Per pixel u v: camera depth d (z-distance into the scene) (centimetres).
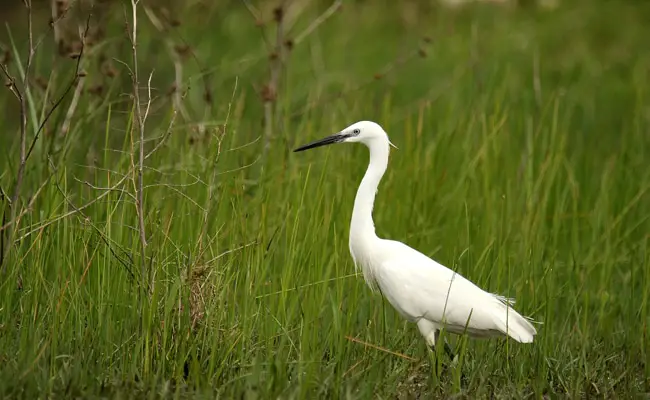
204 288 1000
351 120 1475
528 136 1398
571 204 1443
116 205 1030
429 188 1338
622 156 1489
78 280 1027
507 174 1396
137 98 1000
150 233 1078
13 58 1511
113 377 939
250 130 1499
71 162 1257
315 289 1007
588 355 1105
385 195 1329
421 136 1443
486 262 1170
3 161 1370
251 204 1211
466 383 1028
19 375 888
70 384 886
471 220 1276
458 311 1038
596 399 992
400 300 1063
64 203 1059
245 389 898
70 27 1552
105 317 989
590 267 1250
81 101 1342
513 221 1305
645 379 1044
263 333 991
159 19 1731
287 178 1277
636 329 1152
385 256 1086
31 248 1018
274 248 1080
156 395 893
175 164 1247
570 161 1566
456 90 1708
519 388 991
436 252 1316
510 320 1018
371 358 1012
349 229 1166
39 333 958
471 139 1466
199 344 983
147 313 948
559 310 1231
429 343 1064
